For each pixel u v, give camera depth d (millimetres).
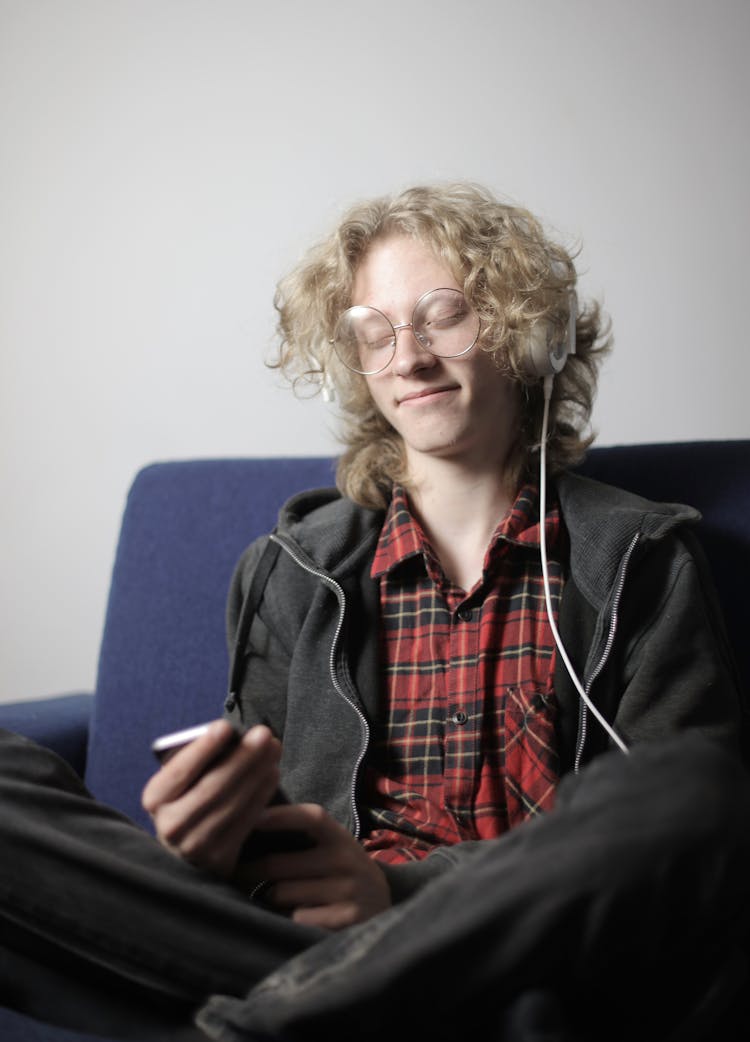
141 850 809
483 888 642
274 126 2064
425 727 1110
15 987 792
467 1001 638
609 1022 670
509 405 1214
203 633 1383
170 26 2111
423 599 1162
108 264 2172
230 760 752
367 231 1198
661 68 1864
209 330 2125
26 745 919
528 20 1918
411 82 1984
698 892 639
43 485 2232
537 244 1215
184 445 2152
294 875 833
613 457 1317
